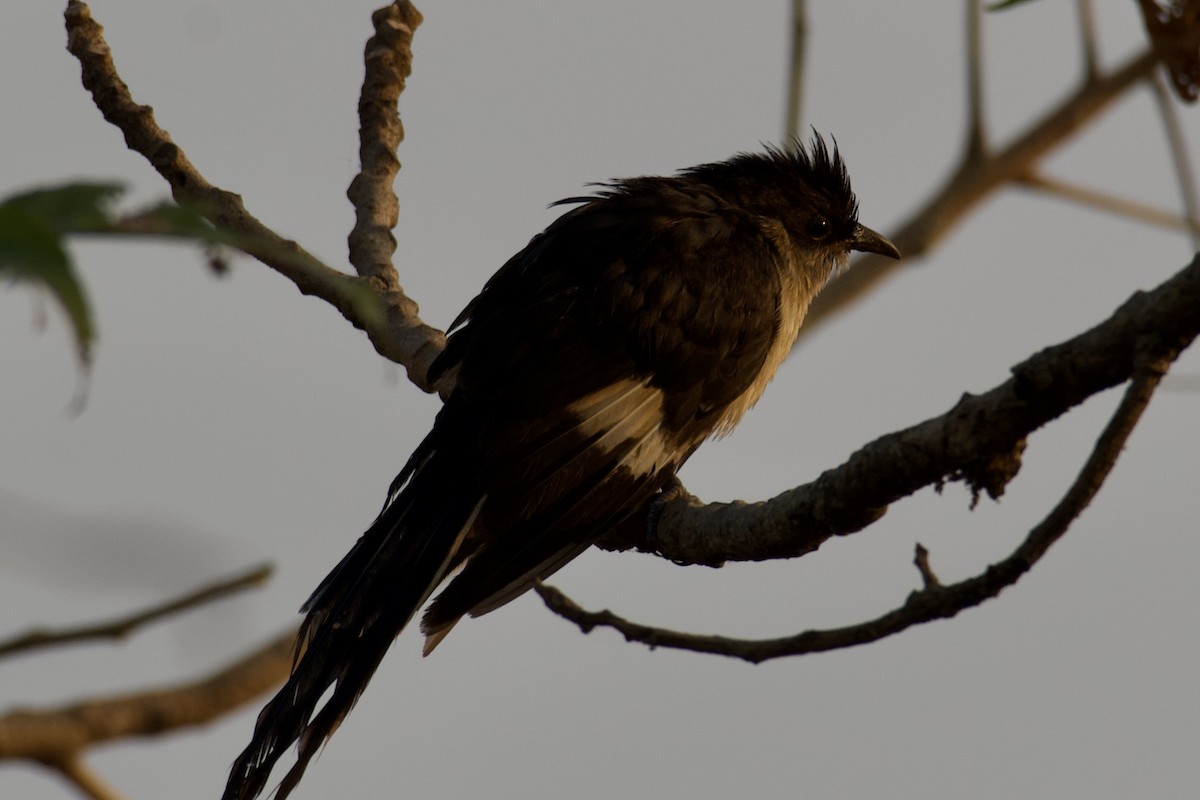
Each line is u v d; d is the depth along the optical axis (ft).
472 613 30.83
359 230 35.14
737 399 37.52
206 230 12.49
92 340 11.76
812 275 43.27
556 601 27.48
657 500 30.94
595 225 37.11
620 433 33.53
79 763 23.16
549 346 33.81
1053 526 19.90
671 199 39.04
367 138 36.04
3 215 11.67
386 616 30.12
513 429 32.40
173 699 25.21
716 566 28.19
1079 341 19.40
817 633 23.71
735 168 42.80
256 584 18.04
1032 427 20.33
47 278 11.59
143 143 31.68
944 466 21.18
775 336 38.24
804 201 42.57
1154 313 18.44
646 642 26.48
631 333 34.55
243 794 27.32
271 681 29.07
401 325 34.27
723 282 36.42
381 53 36.06
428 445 33.09
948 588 21.43
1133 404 18.65
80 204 12.28
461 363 33.63
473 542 32.27
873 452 22.03
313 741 28.09
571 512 32.22
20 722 22.68
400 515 31.94
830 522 23.49
